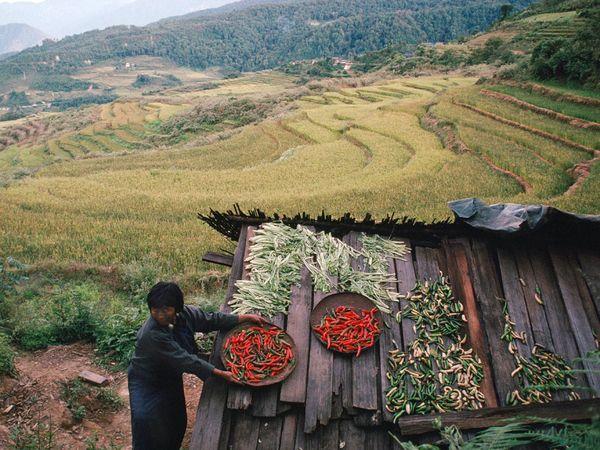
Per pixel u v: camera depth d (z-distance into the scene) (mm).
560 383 3916
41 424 4801
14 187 21219
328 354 3986
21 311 7703
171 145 49500
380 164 24469
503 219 4844
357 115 39312
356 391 3721
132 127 66875
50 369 6051
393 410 3639
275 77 124000
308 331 4184
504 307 4414
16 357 6344
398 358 3998
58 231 13617
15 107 162625
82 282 10125
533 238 4891
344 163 26281
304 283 4629
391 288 4613
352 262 4867
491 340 4199
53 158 56625
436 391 3820
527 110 30672
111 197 18672
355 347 3984
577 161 20266
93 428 4961
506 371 3982
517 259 4773
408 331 4242
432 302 4477
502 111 30672
